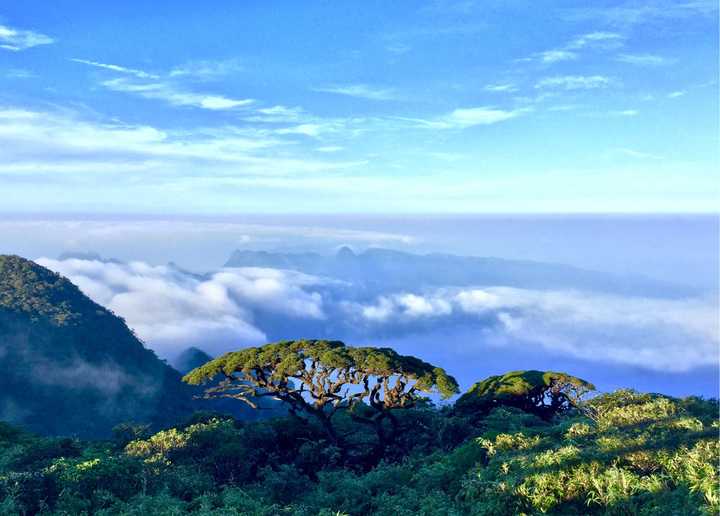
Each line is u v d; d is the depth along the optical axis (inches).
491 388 1461.6
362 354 1221.7
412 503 651.5
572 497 538.9
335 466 1133.1
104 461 700.7
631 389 966.4
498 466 631.8
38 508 598.9
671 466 540.7
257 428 1198.3
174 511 603.5
